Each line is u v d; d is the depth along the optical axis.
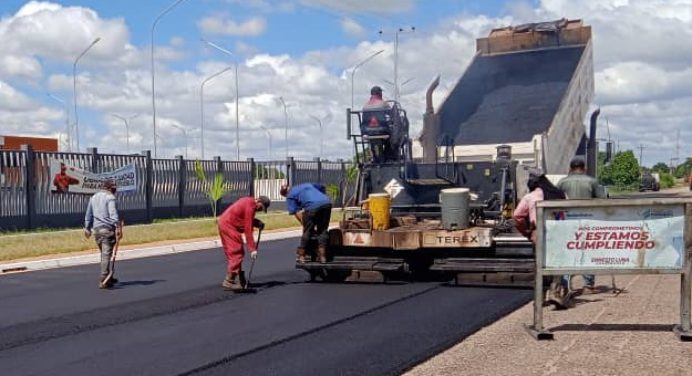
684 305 7.88
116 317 9.63
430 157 14.44
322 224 12.38
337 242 12.37
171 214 29.72
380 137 13.24
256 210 11.85
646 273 7.97
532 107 16.77
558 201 8.05
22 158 23.53
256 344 7.99
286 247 19.69
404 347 7.71
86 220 12.34
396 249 12.20
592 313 9.34
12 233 22.52
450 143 15.00
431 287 11.80
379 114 13.25
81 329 8.90
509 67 18.52
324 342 8.04
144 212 28.22
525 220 10.09
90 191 25.91
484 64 18.88
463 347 7.71
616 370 6.65
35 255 17.52
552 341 7.87
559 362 6.97
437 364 7.05
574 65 17.98
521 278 11.47
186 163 30.55
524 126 16.20
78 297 11.37
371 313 9.65
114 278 12.55
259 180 35.47
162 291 11.84
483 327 8.70
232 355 7.52
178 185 30.11
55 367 7.20
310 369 6.96
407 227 12.54
